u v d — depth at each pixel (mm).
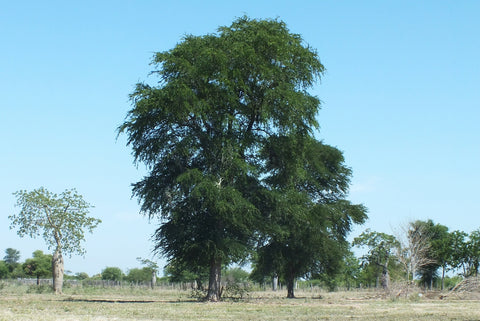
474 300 43688
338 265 54094
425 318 24828
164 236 38938
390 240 59906
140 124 36594
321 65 39219
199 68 35875
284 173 40438
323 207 49406
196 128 37594
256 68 36812
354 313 27797
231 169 36656
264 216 39438
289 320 23656
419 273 60719
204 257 38031
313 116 38312
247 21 39625
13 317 22188
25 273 111125
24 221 54688
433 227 68188
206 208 37156
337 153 55500
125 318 23250
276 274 55531
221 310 29031
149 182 37875
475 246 64688
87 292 60188
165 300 41812
